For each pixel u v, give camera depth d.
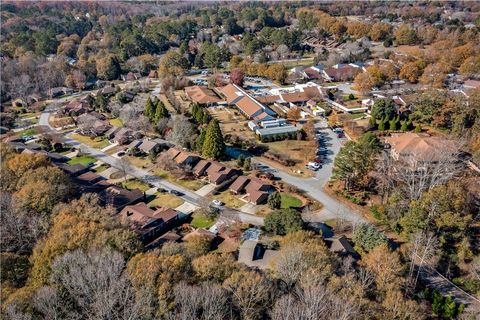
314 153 118.31
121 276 55.75
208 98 162.25
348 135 132.75
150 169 117.56
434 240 76.62
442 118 127.75
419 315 57.69
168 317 48.34
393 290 58.97
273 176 109.25
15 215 77.69
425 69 177.38
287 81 195.38
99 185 103.62
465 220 75.56
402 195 89.75
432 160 98.75
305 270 58.31
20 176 92.94
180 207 98.56
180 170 114.00
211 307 49.50
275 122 137.50
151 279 53.84
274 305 53.91
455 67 189.12
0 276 60.72
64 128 150.62
